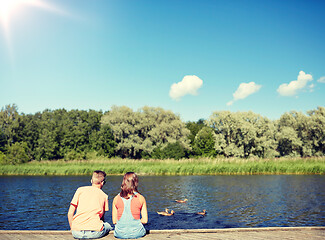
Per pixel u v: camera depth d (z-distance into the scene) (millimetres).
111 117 72188
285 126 73125
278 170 38562
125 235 5371
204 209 16125
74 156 68125
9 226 12695
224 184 27672
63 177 37469
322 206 16703
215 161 42812
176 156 65812
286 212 15172
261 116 71688
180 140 71125
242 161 42375
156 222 13305
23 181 32531
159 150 68500
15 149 59344
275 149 72938
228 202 18312
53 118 92312
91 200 5406
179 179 32906
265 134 70438
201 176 36219
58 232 6070
